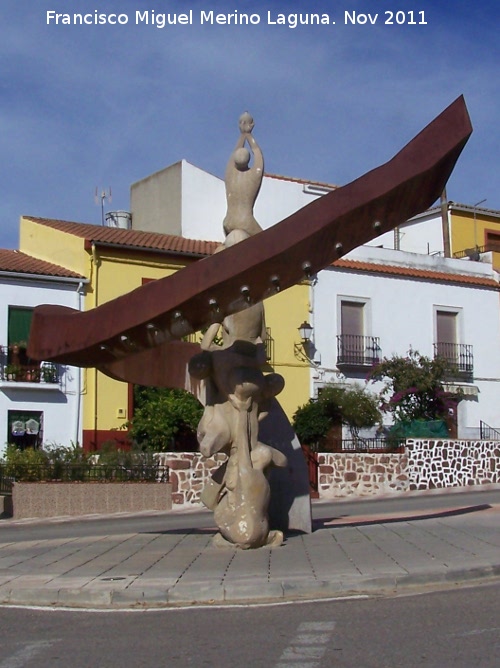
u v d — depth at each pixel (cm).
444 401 3234
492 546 1295
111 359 1379
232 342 1419
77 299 3152
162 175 4041
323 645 790
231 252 1250
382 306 3697
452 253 4491
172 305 1273
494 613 897
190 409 2786
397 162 1246
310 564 1177
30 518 2288
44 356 1363
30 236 3444
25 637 866
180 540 1503
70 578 1133
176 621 918
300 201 3944
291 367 3478
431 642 788
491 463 2991
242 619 914
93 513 2361
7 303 3039
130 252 3269
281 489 1524
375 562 1174
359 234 1273
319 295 3569
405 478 2834
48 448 2594
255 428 1392
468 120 1259
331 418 3041
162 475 2467
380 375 3331
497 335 3975
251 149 1474
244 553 1305
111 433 3155
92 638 853
